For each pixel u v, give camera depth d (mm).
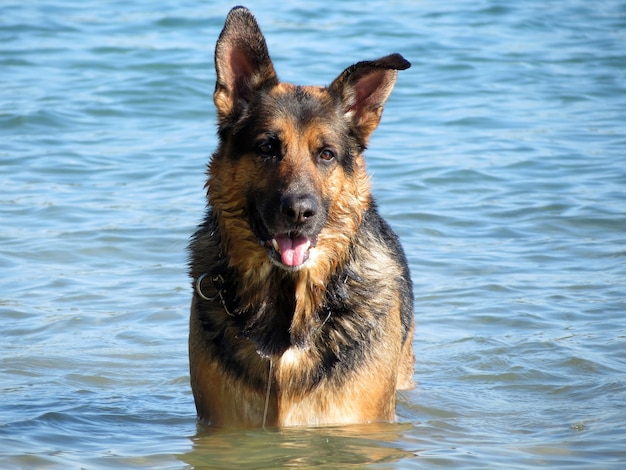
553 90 20656
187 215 13406
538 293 11047
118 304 10695
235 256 7441
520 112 19016
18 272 11492
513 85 21062
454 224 13320
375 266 7742
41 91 19766
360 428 7531
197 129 17766
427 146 16750
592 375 8961
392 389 7809
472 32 25859
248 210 7340
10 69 21656
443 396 8633
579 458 6973
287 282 7422
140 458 6957
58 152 16281
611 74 21953
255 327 7434
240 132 7387
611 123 18188
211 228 7730
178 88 20078
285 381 7449
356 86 7699
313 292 7418
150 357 9500
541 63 22891
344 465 6812
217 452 7070
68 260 11938
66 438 7441
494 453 7113
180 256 12148
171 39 24531
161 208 13703
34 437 7406
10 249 12164
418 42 24484
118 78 20812
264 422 7559
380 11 28359
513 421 7977
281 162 7203
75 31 25516
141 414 8141
